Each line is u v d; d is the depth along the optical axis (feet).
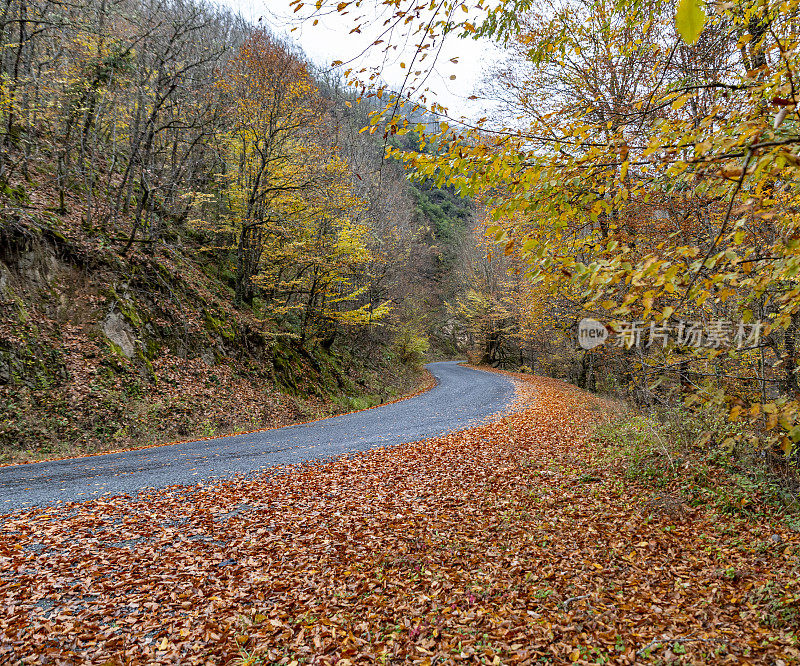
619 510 21.09
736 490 20.06
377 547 18.70
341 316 73.61
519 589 15.10
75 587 15.65
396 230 108.68
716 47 16.26
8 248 42.65
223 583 16.15
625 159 9.04
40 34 54.29
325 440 41.57
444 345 196.65
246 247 69.97
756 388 15.90
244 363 61.98
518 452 33.14
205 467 31.48
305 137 70.33
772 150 6.97
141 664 12.07
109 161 68.69
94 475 29.22
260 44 60.59
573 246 10.30
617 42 19.98
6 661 12.01
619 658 11.15
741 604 13.32
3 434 34.53
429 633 13.10
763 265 8.77
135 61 56.59
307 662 12.05
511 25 12.42
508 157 10.19
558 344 84.17
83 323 45.78
